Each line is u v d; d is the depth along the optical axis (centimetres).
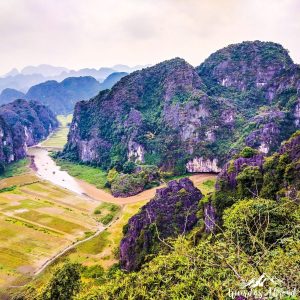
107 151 15750
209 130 13262
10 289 5081
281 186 4497
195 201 5703
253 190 4700
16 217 8112
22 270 5681
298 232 1797
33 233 7181
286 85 14550
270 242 2342
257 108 15188
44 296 3753
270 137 11731
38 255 6222
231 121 13788
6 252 6272
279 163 4691
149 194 10512
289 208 2798
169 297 1436
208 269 1362
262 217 2500
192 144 12988
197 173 12512
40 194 10431
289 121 12425
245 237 2048
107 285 2009
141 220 5678
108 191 11200
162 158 13400
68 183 12306
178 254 1622
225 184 4997
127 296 1717
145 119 15612
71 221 8019
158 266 1730
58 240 6900
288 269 1098
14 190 10731
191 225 5188
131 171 13050
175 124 14288
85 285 3950
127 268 5275
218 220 4581
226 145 12750
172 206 5619
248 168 4906
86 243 6750
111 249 6412
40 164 15900
